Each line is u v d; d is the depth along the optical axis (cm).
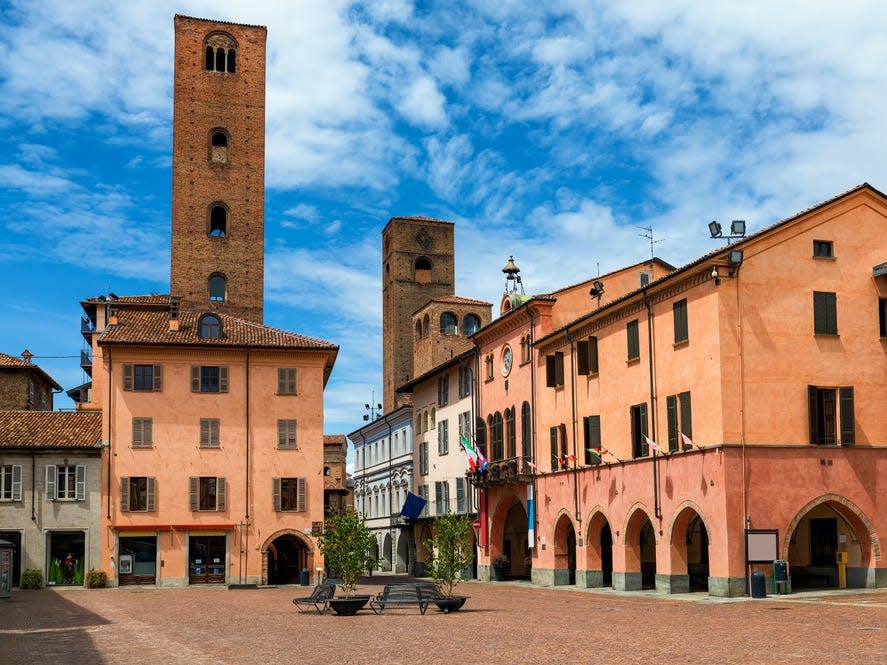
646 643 2452
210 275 9056
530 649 2388
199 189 9144
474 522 6769
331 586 3981
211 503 6375
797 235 4209
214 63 9369
